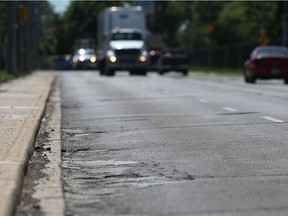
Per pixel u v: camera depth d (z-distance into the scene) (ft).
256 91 144.66
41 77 236.84
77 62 415.85
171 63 300.20
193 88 162.50
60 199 41.45
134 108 104.99
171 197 41.52
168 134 71.31
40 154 59.52
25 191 43.75
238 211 37.81
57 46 564.30
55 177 48.44
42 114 90.74
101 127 79.71
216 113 93.30
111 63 261.85
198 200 40.60
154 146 62.85
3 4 270.05
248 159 54.34
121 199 41.32
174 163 53.31
